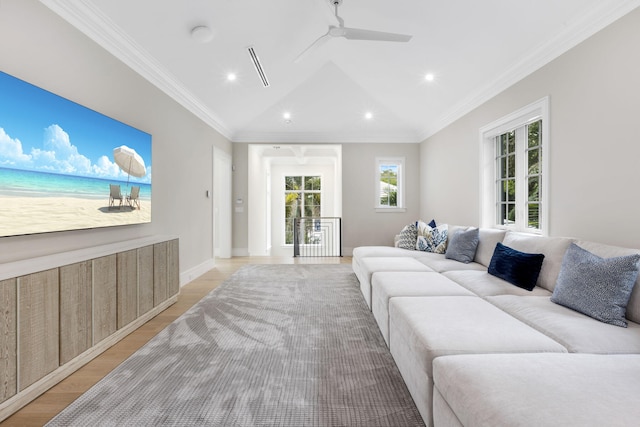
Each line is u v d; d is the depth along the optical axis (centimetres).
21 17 194
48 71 212
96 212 246
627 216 215
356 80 524
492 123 377
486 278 270
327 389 180
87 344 210
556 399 95
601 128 232
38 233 195
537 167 322
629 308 174
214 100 466
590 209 242
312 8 352
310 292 379
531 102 307
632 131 211
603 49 229
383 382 187
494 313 181
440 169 542
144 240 294
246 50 376
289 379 191
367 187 659
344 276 464
